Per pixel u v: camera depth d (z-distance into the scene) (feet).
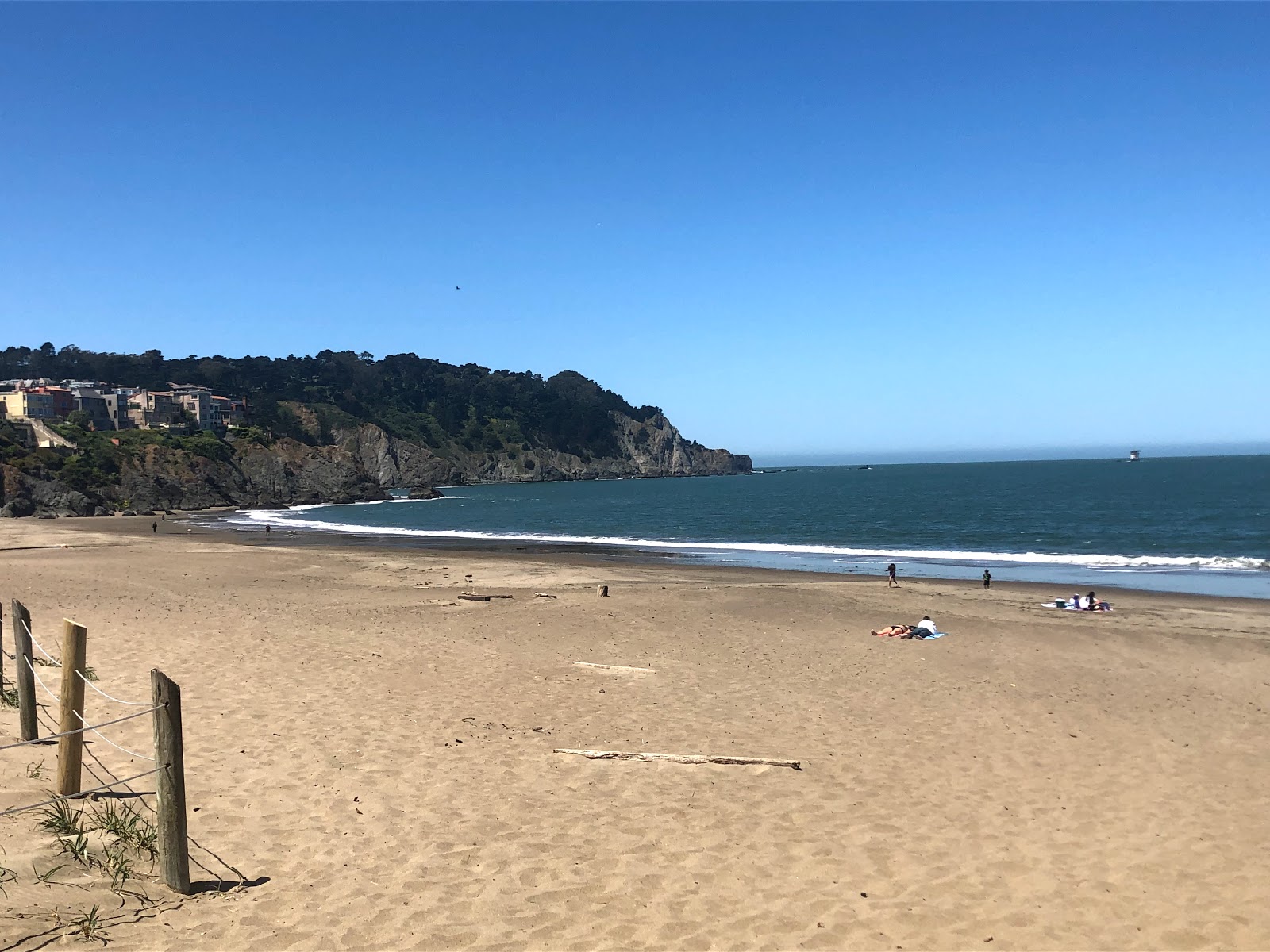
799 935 17.88
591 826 23.72
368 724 32.86
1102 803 27.35
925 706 40.50
